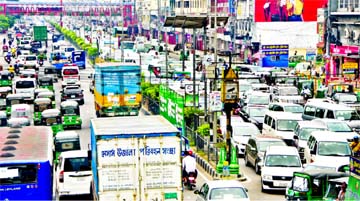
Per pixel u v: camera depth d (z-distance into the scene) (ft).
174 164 105.91
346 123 182.09
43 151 112.27
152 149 105.40
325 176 111.14
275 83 315.58
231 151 159.74
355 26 359.87
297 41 437.17
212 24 247.91
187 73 329.72
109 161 104.63
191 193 138.51
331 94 274.57
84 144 191.72
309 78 325.42
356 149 102.12
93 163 117.60
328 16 381.81
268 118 195.83
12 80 348.18
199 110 202.39
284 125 186.60
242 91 279.49
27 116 212.02
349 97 250.57
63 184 131.34
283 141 164.25
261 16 437.17
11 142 119.75
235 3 479.82
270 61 374.63
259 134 176.86
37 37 649.61
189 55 507.30
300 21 435.94
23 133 131.64
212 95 170.30
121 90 226.17
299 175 112.78
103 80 224.94
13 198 104.88
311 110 207.92
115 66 225.35
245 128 185.88
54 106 250.98
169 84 266.77
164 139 105.60
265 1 436.76
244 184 147.13
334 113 199.31
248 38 466.70
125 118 131.34
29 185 105.09
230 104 156.87
